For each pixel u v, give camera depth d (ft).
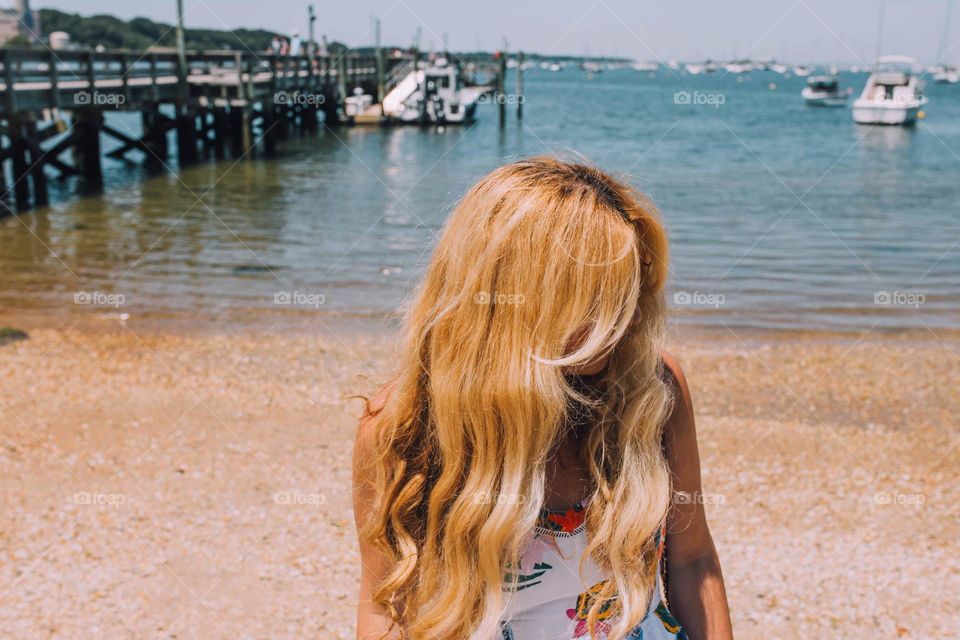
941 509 16.17
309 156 81.56
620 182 4.23
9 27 76.13
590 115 128.67
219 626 12.16
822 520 15.71
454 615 4.08
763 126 117.50
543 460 3.94
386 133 103.45
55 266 37.01
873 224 48.49
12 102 50.57
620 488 4.14
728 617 4.83
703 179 64.80
